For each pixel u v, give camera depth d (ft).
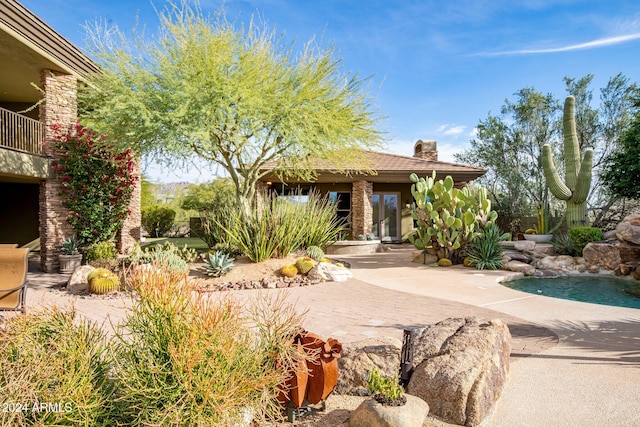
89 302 24.76
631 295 29.66
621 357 15.25
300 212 42.32
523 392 12.13
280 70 40.27
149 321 8.93
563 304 24.84
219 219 42.86
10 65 42.22
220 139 41.45
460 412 10.05
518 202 78.54
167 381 8.18
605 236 44.42
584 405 11.29
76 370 8.14
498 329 13.48
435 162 68.13
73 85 42.73
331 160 47.42
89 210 43.06
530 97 85.30
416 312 22.49
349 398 11.50
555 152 82.74
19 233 54.29
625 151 56.29
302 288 29.91
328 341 10.37
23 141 41.60
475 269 40.65
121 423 7.99
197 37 37.83
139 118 34.86
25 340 8.58
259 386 8.51
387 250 61.16
